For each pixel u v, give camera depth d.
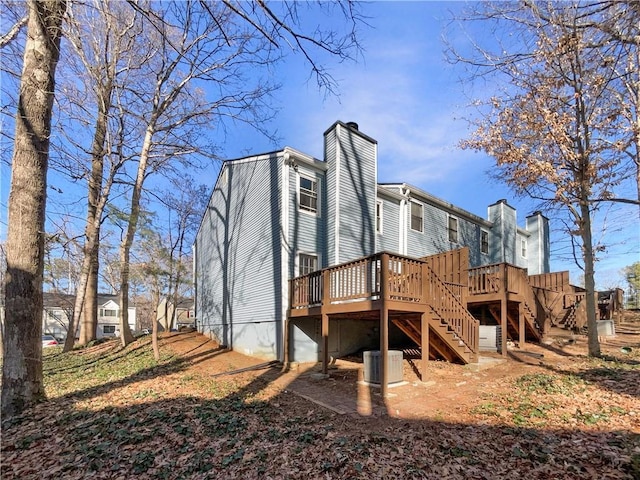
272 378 8.77
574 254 10.68
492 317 13.89
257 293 12.26
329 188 12.39
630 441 3.96
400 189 14.84
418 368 8.95
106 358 12.24
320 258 12.02
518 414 5.25
